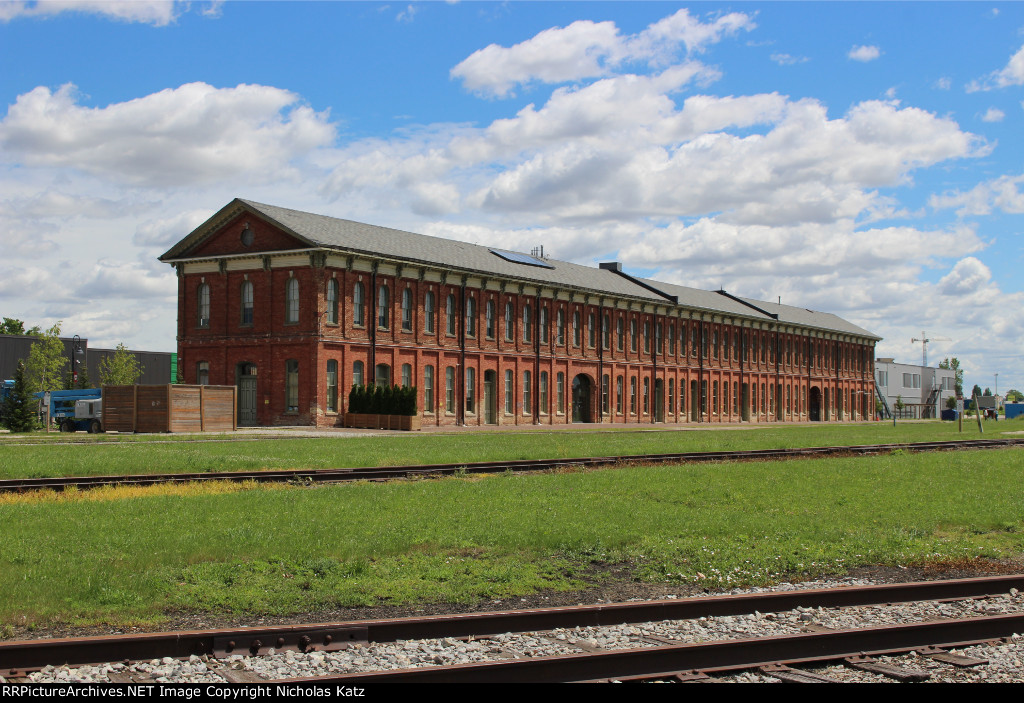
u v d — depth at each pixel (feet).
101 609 32.45
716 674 26.21
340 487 67.62
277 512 54.19
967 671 26.94
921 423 300.40
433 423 184.34
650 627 30.89
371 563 41.22
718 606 32.83
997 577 37.40
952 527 54.08
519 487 69.00
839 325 362.74
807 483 74.64
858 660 27.50
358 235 177.78
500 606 35.01
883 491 69.67
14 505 56.13
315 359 161.89
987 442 137.28
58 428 171.94
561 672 25.34
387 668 26.20
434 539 46.21
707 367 275.80
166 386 143.54
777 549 45.37
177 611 33.17
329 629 28.19
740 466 89.15
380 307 175.22
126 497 60.85
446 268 184.65
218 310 175.73
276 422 167.22
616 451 108.17
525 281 203.00
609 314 236.43
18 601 32.60
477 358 195.21
